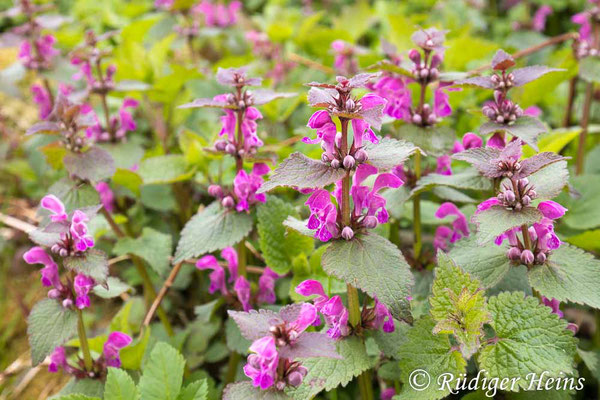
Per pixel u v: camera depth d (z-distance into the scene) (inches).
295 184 16.4
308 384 17.0
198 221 20.3
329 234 17.1
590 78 24.2
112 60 31.8
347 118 16.4
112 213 25.2
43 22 29.5
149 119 32.6
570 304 21.6
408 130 20.4
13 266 30.2
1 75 28.9
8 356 25.9
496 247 18.1
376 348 19.7
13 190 34.4
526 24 40.1
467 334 16.7
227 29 39.7
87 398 18.1
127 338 19.8
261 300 21.5
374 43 41.4
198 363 23.2
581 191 23.4
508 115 19.0
